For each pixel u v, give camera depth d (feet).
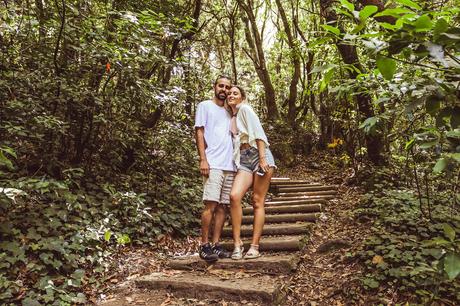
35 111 14.28
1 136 14.29
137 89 16.46
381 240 12.34
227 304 10.18
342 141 32.63
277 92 54.95
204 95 26.43
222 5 43.78
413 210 14.76
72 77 15.74
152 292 11.10
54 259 10.94
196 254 14.23
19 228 11.73
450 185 16.12
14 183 11.63
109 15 16.84
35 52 15.72
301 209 18.04
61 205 13.07
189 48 24.71
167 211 16.56
